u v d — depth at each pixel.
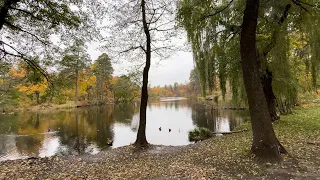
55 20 8.12
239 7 10.89
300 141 8.47
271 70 12.20
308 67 12.76
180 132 19.89
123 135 19.08
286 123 12.77
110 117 31.91
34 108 43.38
